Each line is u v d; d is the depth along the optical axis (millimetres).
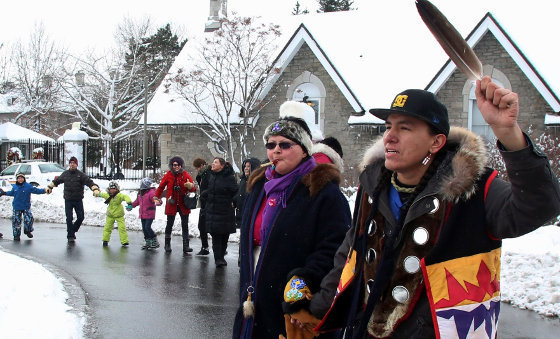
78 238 12859
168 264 9711
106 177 27672
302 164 3500
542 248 8797
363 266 2613
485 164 2309
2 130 32625
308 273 3064
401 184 2520
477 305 2232
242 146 21797
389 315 2387
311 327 2998
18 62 43375
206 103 23750
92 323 6031
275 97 22250
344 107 21234
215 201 9297
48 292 6863
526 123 19141
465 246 2266
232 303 7137
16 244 11844
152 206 11406
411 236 2359
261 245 3461
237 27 21672
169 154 24547
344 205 3363
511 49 18875
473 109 19828
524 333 5996
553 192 2037
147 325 6102
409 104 2391
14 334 5117
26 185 12578
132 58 41906
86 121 40812
